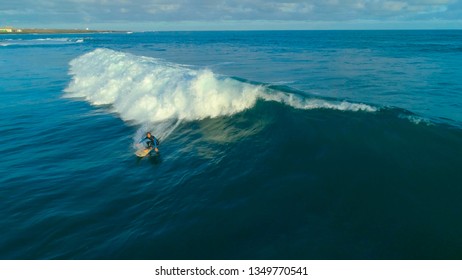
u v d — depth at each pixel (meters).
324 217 6.26
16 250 6.09
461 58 38.56
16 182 8.84
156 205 7.23
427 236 5.60
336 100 12.34
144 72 20.06
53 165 9.94
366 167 7.93
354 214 6.30
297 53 51.53
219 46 78.06
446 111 14.58
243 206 6.79
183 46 79.81
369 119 10.73
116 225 6.63
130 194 7.84
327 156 8.60
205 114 13.20
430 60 36.91
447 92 18.73
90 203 7.56
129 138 12.16
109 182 8.57
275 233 5.90
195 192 7.57
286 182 7.58
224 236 5.93
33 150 11.30
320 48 63.69
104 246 6.00
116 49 66.62
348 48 62.22
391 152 8.60
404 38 106.19
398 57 41.25
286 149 9.27
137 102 15.50
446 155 8.32
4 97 20.33
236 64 35.59
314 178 7.64
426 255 5.23
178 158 9.72
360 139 9.43
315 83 22.28
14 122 14.85
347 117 11.04
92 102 18.56
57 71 32.75
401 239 5.57
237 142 10.35
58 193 8.12
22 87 23.89
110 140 12.05
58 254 5.89
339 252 5.36
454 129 9.79
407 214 6.19
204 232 6.08
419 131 9.73
